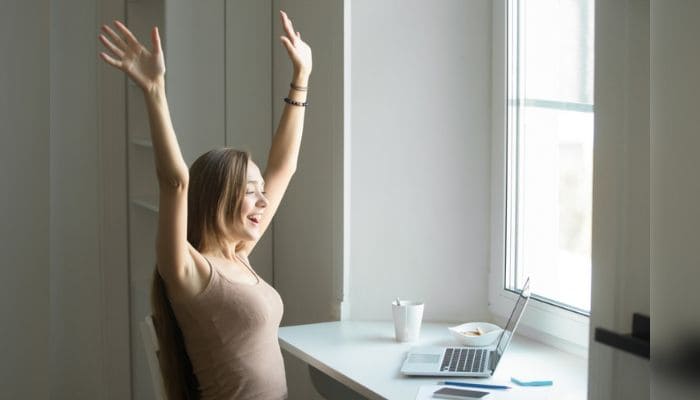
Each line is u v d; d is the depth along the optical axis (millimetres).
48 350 3668
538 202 2680
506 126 2768
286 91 3404
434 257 2918
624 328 1524
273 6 3504
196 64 3410
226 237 2223
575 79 2504
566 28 2531
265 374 2170
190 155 3422
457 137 2873
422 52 2877
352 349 2551
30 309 3643
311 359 2477
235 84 3465
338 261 3004
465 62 2852
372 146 2939
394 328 2818
